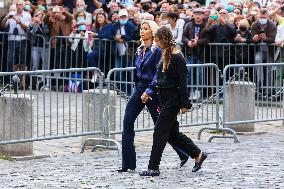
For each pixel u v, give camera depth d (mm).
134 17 44844
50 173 25766
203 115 33781
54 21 47000
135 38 44625
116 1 47719
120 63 45156
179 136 25859
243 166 26953
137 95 25969
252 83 34531
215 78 34094
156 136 25156
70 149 30516
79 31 46406
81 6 47031
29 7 47594
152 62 25688
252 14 43562
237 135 34125
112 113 30672
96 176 25281
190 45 43031
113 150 30328
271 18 43000
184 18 43875
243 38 42906
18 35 47094
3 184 24031
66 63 46906
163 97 25078
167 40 24906
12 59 47281
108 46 45250
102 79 30500
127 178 24984
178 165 27125
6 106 28516
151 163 25266
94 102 30578
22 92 30234
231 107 34438
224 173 25766
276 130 35594
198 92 33531
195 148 25891
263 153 29531
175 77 24969
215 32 42844
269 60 42906
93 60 45656
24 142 28500
